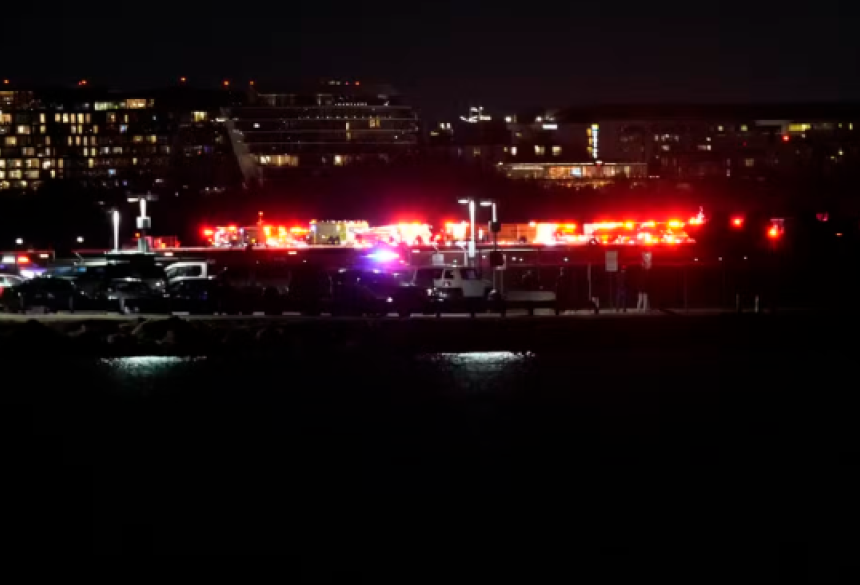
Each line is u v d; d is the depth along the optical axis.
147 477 125.19
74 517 109.56
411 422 154.75
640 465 131.12
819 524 106.50
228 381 186.75
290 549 99.62
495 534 103.81
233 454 136.25
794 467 129.75
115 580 91.69
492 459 133.88
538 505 113.31
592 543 100.94
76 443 142.25
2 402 168.25
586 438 144.88
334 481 123.38
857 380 186.12
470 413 160.88
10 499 115.94
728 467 129.75
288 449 139.12
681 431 149.00
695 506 113.12
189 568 94.31
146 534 103.88
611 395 174.25
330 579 91.88
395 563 95.50
